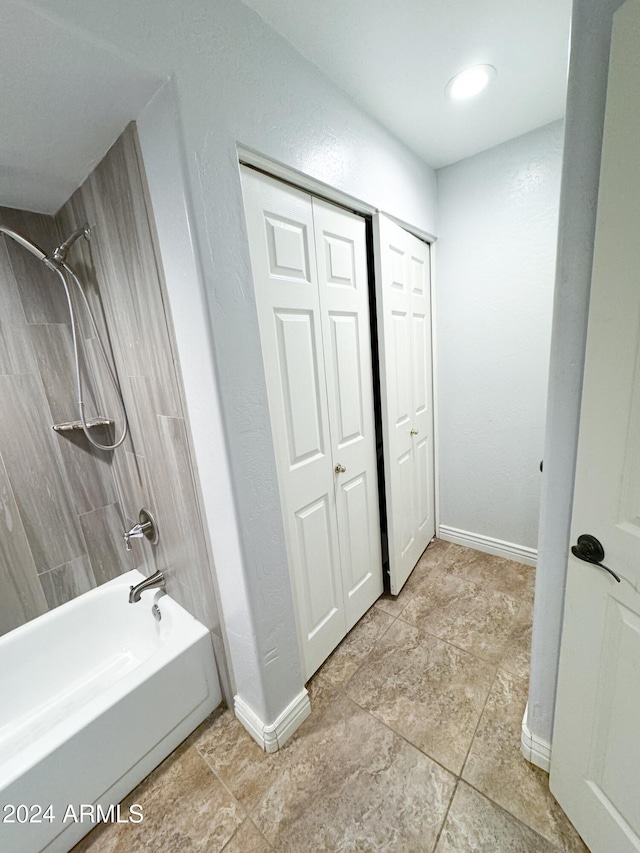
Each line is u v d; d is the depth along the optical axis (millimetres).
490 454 2211
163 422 1267
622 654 772
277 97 1069
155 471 1419
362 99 1390
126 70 799
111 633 1729
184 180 877
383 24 1064
